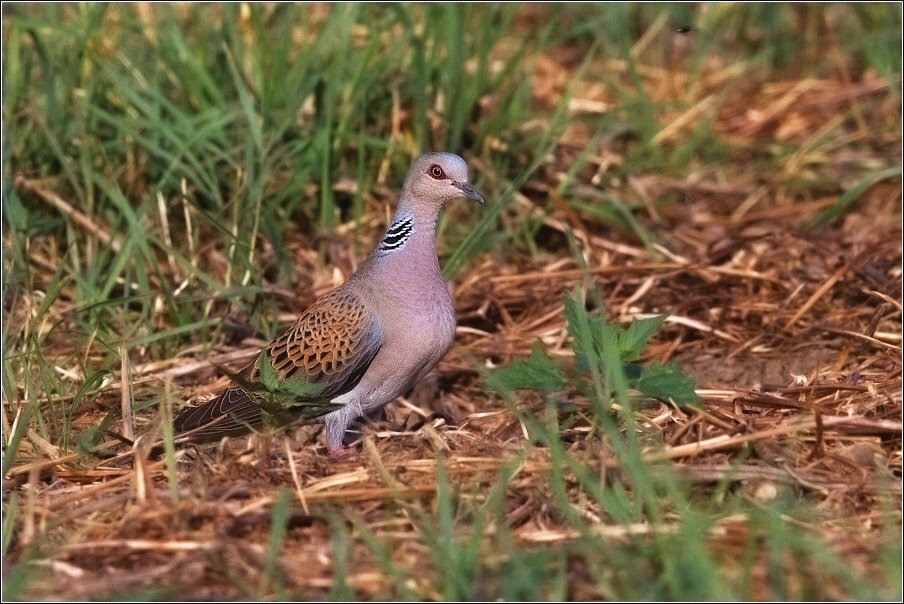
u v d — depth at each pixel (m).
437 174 10.23
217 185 13.35
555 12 17.31
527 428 9.33
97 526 8.38
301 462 9.22
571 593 7.48
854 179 16.12
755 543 7.87
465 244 12.50
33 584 7.66
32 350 11.08
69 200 14.02
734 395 10.01
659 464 8.58
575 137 17.20
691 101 18.47
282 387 9.97
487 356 12.37
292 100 13.90
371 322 10.13
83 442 9.48
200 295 12.94
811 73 19.47
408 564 7.82
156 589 7.57
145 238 12.62
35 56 15.04
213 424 9.91
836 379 10.57
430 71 15.28
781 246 14.14
